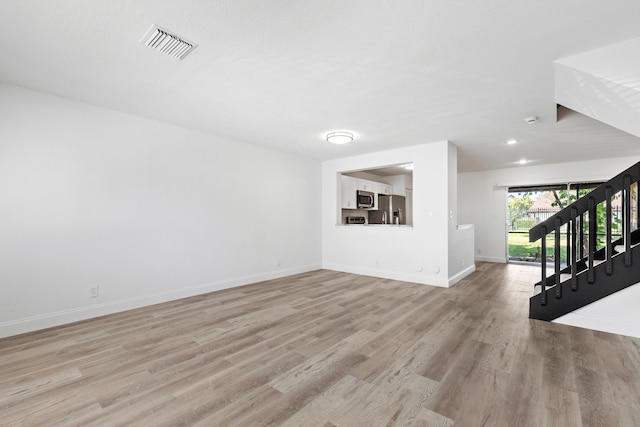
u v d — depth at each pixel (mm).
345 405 1625
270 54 2146
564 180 6246
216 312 3232
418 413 1551
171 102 3043
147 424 1481
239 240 4516
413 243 4773
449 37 1930
